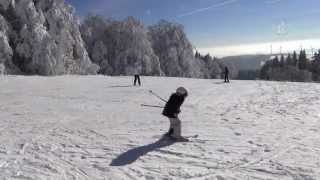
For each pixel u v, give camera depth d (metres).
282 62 109.38
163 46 85.94
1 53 49.12
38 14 52.97
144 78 37.72
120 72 71.31
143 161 7.62
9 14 52.59
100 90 24.23
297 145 8.81
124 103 17.56
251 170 6.95
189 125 11.65
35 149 8.58
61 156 8.00
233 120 12.59
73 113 14.28
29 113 14.27
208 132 10.48
